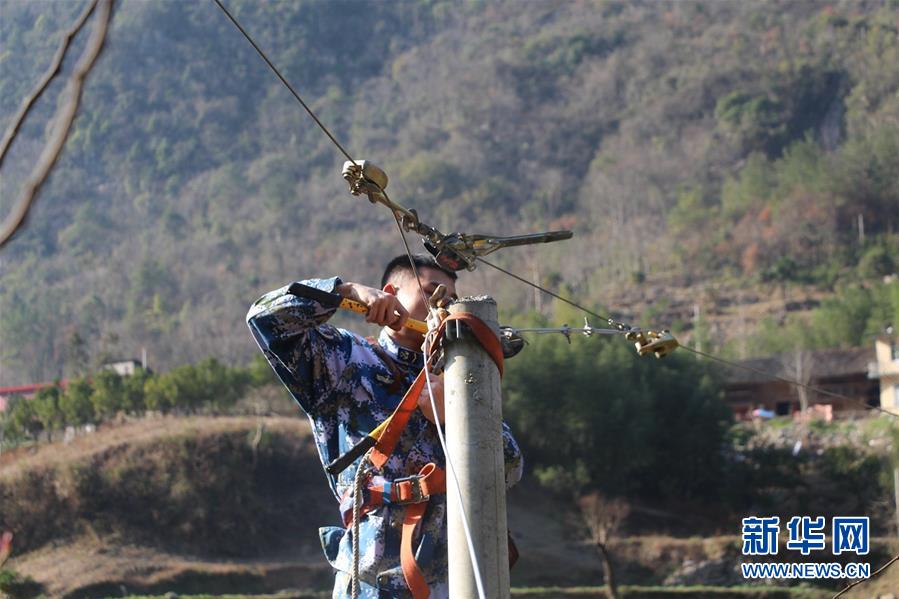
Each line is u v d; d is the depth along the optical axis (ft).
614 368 251.19
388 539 17.98
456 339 15.61
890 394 298.76
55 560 199.31
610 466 243.60
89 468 214.90
